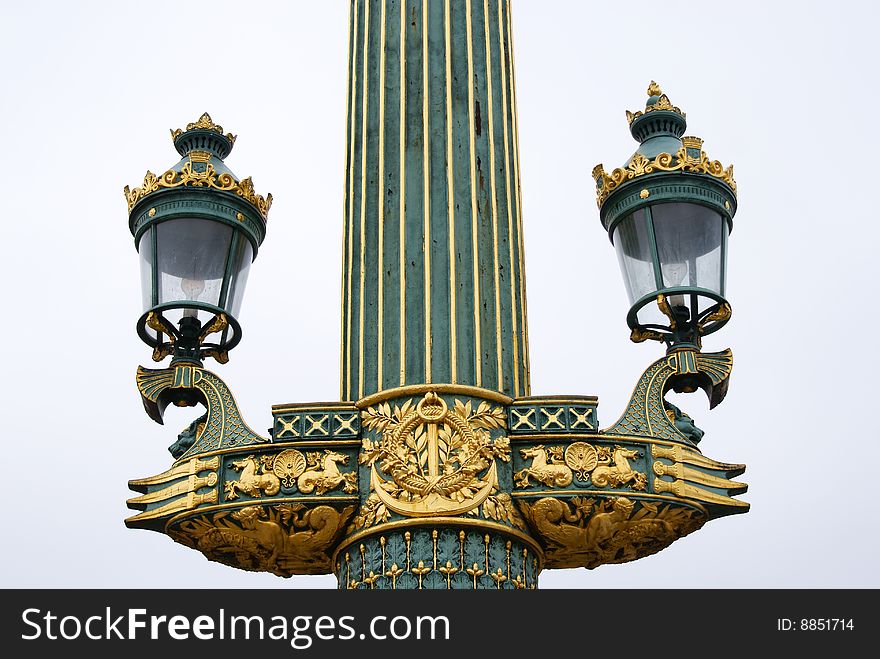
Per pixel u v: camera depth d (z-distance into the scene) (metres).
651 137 9.57
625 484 8.07
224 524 8.13
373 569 7.85
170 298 8.96
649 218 9.01
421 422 8.02
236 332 9.07
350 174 9.08
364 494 8.03
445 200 8.69
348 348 8.57
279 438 8.20
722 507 8.23
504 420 8.17
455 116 8.96
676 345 8.68
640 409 8.39
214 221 9.11
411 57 9.15
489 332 8.45
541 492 8.00
